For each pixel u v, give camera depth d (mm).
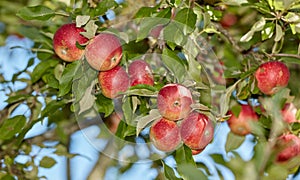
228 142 2062
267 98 1899
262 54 1919
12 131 1889
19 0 2195
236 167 2047
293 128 1906
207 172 2068
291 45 1934
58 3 1924
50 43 1977
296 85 2023
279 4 1689
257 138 1967
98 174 2324
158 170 2145
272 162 1913
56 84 1829
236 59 1982
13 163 2244
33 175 2260
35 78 1969
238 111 1956
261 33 1803
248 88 1856
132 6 1753
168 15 1578
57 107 1792
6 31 2238
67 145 2309
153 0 1757
